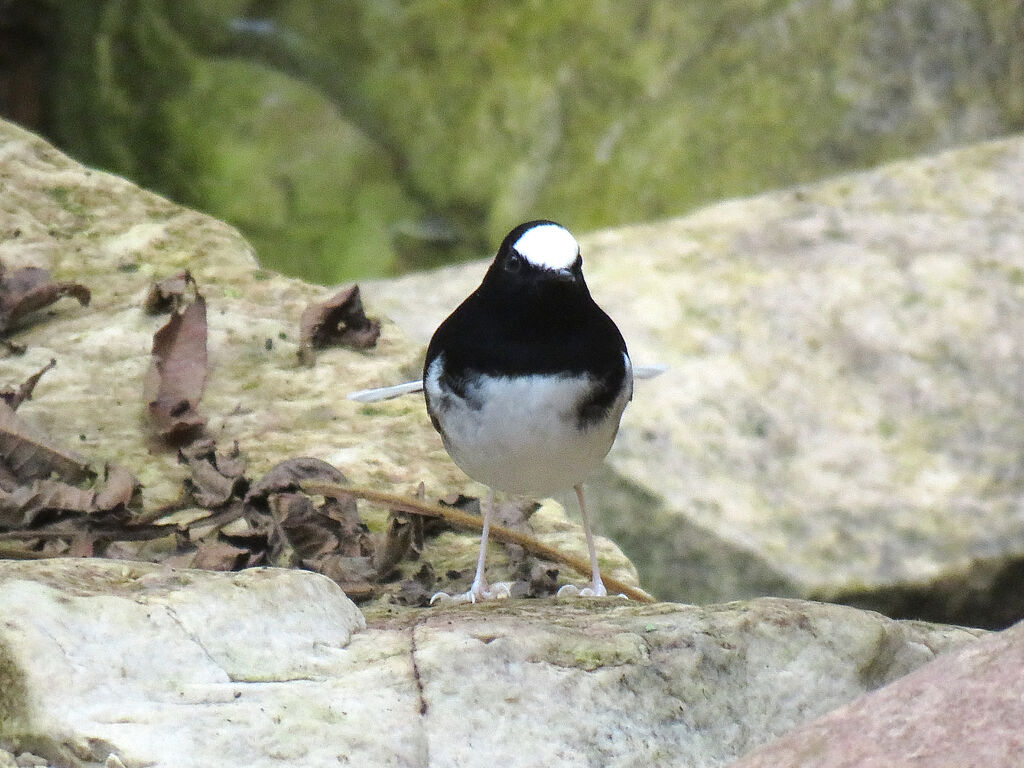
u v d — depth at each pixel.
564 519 9.49
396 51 19.16
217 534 8.52
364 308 11.23
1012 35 18.61
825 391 13.25
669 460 12.45
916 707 5.30
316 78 19.44
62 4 20.36
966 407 13.13
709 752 6.14
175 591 6.08
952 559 11.88
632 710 6.13
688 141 18.42
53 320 10.41
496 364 7.41
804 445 12.75
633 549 12.29
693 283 14.29
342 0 19.23
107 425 9.40
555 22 18.70
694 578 12.10
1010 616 12.19
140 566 6.42
